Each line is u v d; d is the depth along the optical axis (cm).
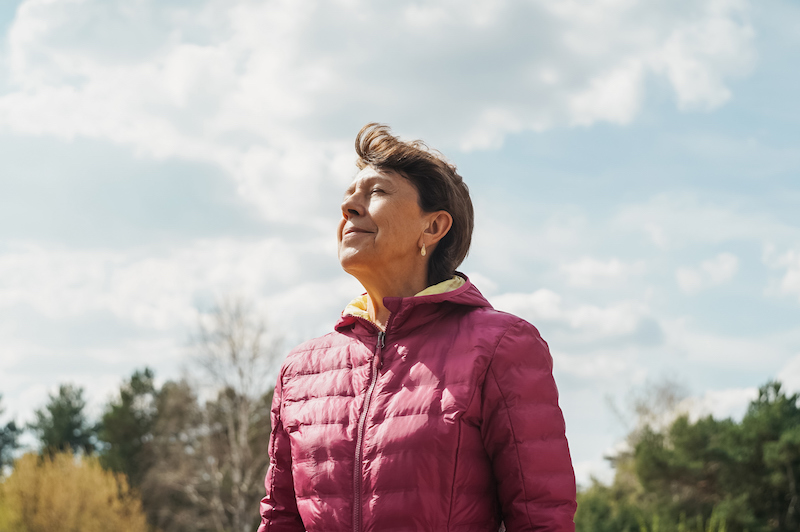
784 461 1720
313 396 164
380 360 155
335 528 145
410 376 150
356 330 167
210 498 2403
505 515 144
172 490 2564
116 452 3006
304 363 173
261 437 2309
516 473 142
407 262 166
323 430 155
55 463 2047
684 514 1717
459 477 141
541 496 141
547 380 151
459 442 141
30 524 1806
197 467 2341
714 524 1631
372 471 143
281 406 178
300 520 179
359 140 174
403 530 138
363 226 164
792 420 1858
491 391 145
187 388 2367
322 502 149
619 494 2297
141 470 2850
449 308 158
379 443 144
